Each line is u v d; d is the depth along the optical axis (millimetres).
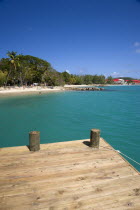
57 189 3023
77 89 53625
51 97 29656
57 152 4641
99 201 2730
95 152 4668
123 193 2936
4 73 44656
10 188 3049
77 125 11195
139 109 17562
